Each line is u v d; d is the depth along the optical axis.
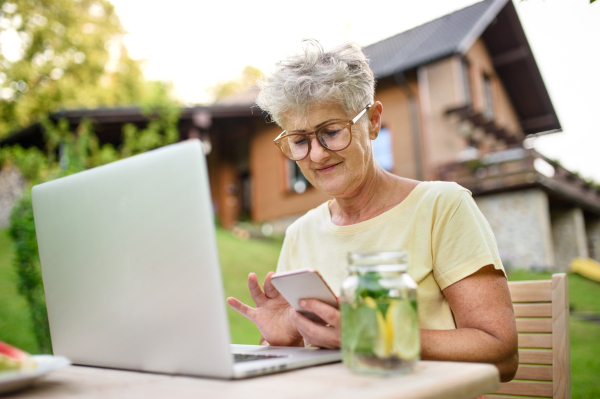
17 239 4.24
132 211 0.79
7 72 16.56
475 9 11.02
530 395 1.27
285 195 11.65
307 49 1.27
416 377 0.64
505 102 13.78
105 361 0.88
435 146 9.95
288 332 1.05
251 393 0.60
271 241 11.03
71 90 17.08
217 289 0.70
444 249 1.14
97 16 18.98
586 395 2.97
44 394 0.70
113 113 9.14
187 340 0.74
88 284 0.88
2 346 0.71
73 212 0.90
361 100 1.26
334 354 0.84
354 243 1.32
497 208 9.70
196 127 11.16
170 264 0.75
